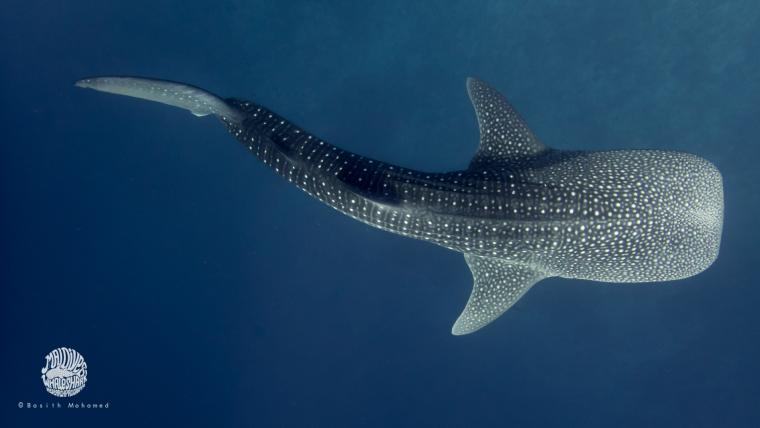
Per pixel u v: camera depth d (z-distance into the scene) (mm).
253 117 6238
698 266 6164
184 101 5855
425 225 5887
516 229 5832
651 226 5832
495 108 6832
